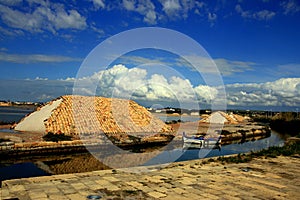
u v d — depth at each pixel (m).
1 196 7.34
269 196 7.79
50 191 7.87
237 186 8.78
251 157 14.53
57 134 22.16
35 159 18.14
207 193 8.01
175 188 8.48
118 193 7.87
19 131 24.81
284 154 15.47
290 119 56.88
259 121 64.56
